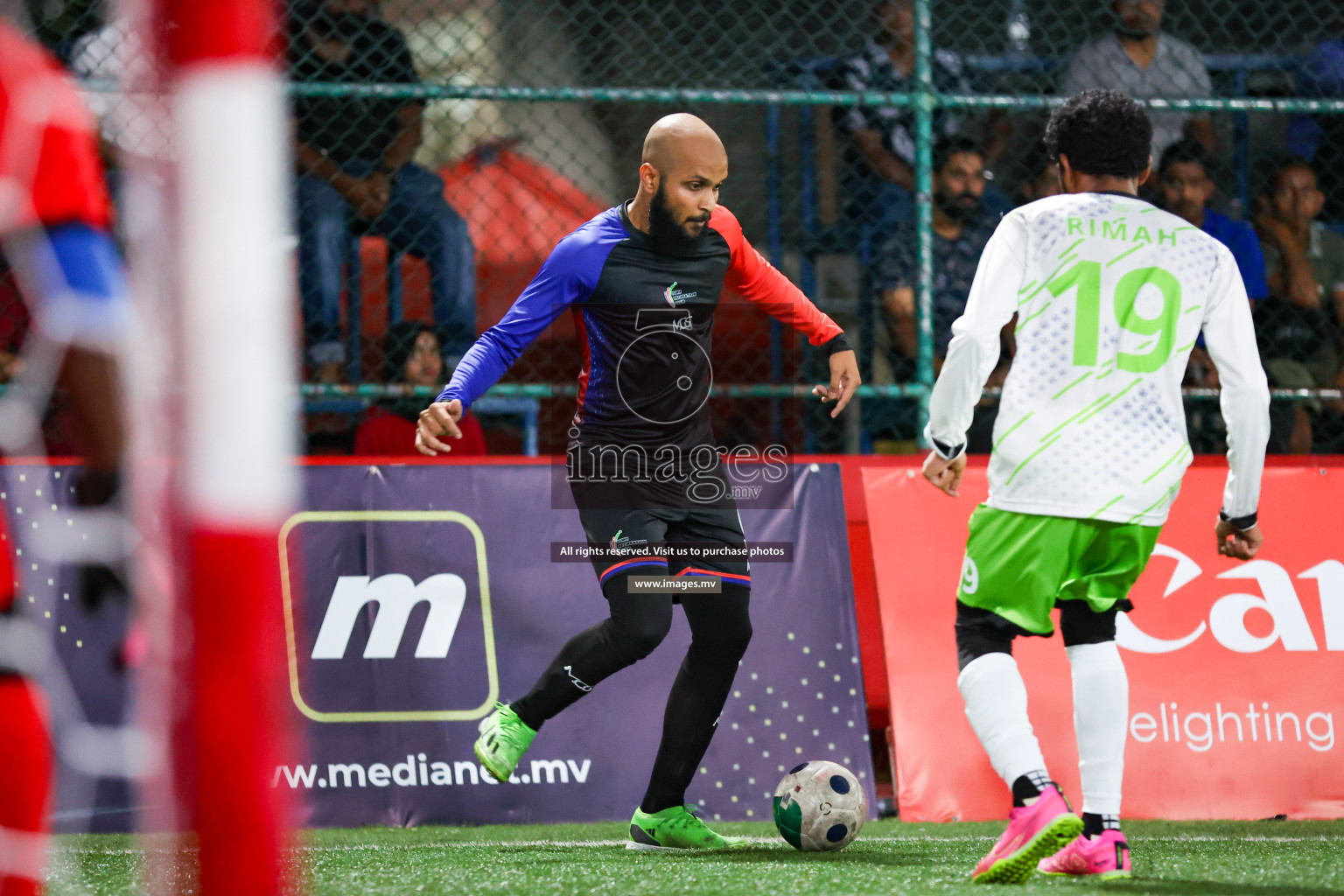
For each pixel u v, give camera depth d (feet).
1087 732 33.30
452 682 50.16
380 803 48.60
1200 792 50.19
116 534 18.24
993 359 33.22
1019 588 32.17
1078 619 33.78
